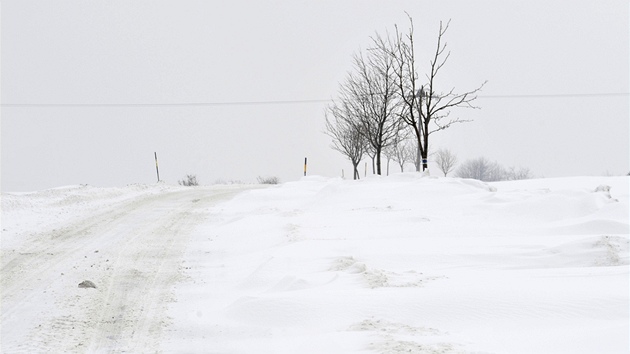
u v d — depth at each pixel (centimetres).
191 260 1555
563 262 1304
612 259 1283
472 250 1389
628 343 727
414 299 973
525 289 973
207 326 1004
